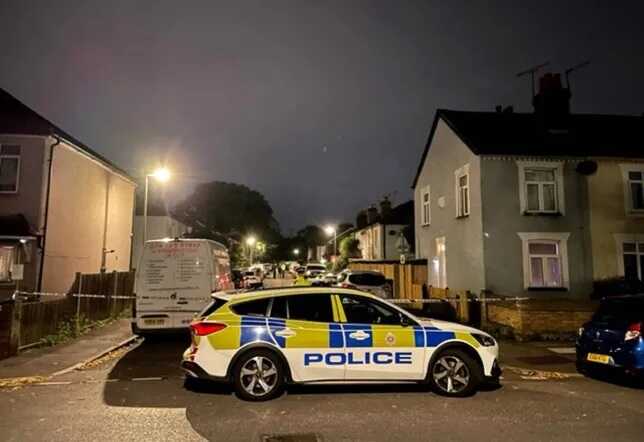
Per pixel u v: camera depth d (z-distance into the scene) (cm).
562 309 1284
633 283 1556
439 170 2052
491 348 736
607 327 812
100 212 2139
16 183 1630
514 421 602
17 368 898
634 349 756
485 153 1645
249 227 7431
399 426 580
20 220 1593
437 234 2067
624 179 1703
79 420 598
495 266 1616
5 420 599
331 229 5984
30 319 1095
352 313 725
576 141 1786
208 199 7138
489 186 1648
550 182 1694
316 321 711
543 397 721
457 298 1639
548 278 1647
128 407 655
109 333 1336
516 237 1634
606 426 584
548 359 1031
